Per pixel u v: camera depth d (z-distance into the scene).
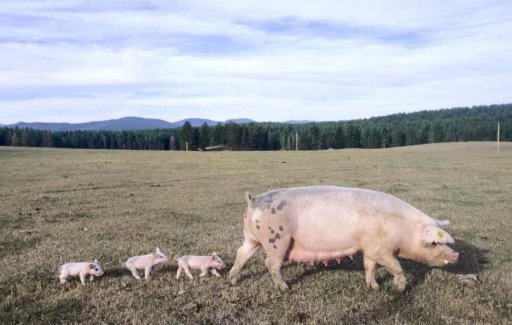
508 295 7.70
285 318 6.82
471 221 13.62
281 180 25.30
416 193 19.70
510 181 24.42
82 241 11.31
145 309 7.12
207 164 38.25
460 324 6.68
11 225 13.27
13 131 112.25
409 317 6.91
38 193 20.20
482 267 9.25
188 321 6.73
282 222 7.84
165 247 10.68
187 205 16.97
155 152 62.03
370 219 7.69
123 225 13.25
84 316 6.92
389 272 8.59
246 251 8.32
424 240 7.72
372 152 57.31
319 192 8.09
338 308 7.16
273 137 108.06
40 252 10.25
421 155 50.34
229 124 105.94
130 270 8.65
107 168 34.16
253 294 7.74
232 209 16.12
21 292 7.82
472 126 111.56
